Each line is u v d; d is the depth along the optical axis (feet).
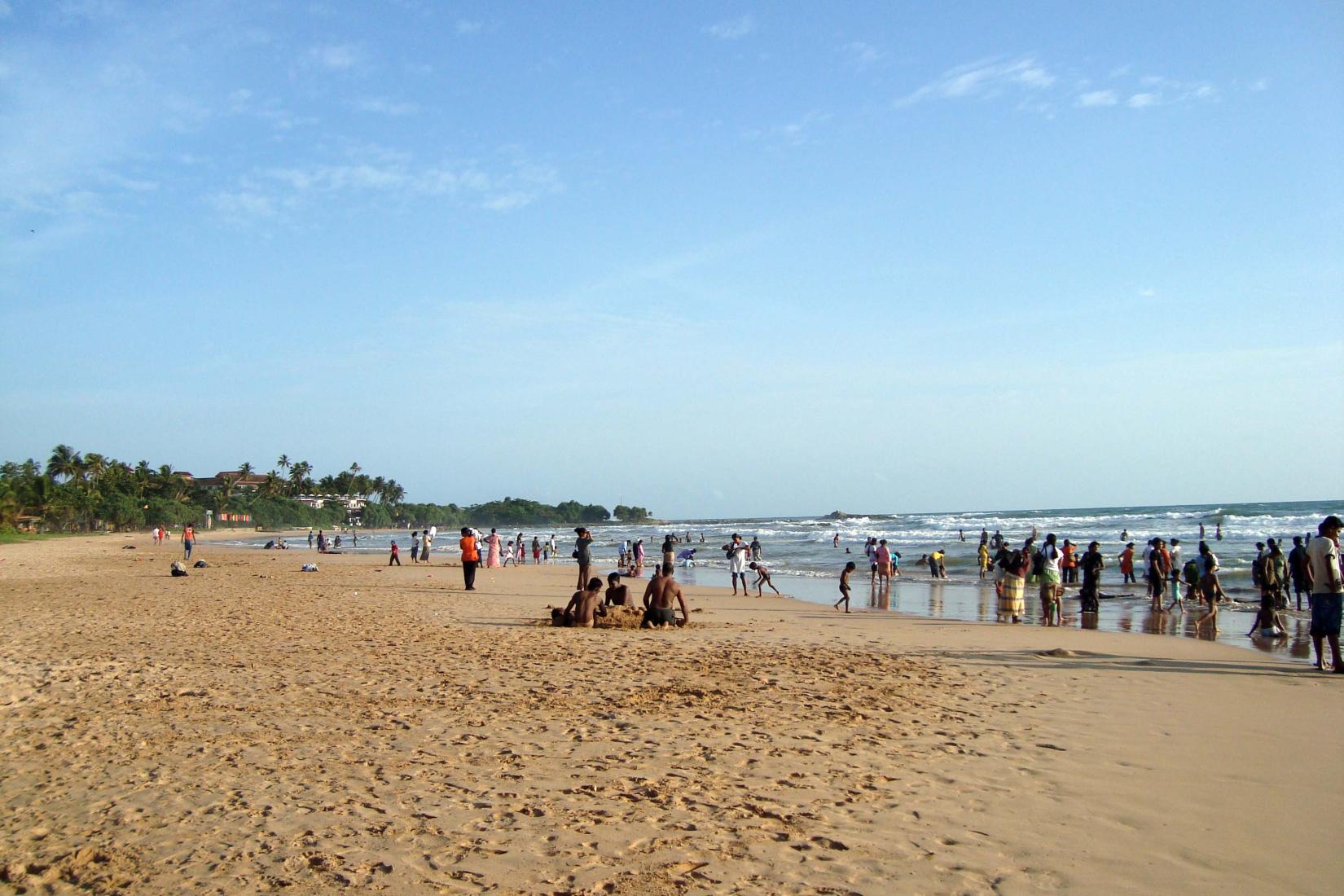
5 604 72.54
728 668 40.01
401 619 61.11
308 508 601.62
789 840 17.92
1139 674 39.29
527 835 18.16
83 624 56.90
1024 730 27.94
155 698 32.40
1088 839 18.13
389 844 17.66
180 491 524.11
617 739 26.35
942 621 65.57
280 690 34.01
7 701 31.94
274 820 19.12
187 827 18.75
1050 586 65.21
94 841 18.01
